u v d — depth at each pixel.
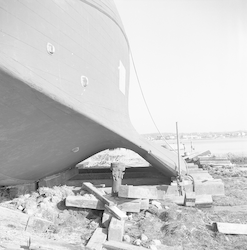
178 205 7.50
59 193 7.57
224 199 8.07
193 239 5.52
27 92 4.09
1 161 5.50
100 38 6.34
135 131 8.98
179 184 7.57
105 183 9.60
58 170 8.20
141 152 8.34
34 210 6.57
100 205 6.64
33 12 4.19
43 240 4.91
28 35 4.08
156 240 5.43
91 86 5.81
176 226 5.89
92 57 5.92
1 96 3.96
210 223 6.38
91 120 5.60
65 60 4.91
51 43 4.54
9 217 5.84
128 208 6.79
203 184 8.01
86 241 5.49
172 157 10.09
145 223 6.18
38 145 5.67
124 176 10.67
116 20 7.53
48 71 4.43
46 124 5.11
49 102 4.52
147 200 7.04
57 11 4.72
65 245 4.83
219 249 5.15
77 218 6.59
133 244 5.35
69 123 5.47
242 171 13.22
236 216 6.86
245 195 8.73
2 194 7.09
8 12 3.78
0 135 4.75
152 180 9.77
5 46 3.70
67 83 4.91
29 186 7.50
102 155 18.58
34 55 4.16
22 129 4.89
